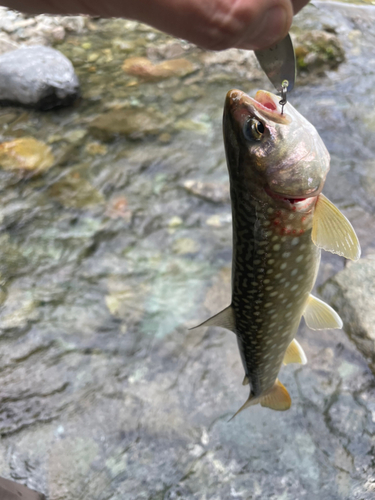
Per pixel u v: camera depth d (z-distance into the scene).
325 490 0.35
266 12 0.14
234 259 0.24
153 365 0.43
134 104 0.72
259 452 0.37
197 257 0.52
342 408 0.39
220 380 0.42
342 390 0.40
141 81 0.77
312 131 0.22
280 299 0.24
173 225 0.56
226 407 0.40
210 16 0.13
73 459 0.38
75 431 0.39
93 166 0.63
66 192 0.60
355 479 0.36
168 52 0.83
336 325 0.27
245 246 0.23
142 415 0.40
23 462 0.38
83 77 0.78
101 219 0.57
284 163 0.21
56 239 0.55
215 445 0.38
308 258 0.24
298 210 0.22
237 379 0.42
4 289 0.50
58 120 0.69
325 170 0.22
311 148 0.21
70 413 0.40
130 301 0.49
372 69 0.77
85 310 0.48
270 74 0.20
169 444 0.38
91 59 0.82
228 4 0.13
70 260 0.53
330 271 0.49
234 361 0.43
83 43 0.86
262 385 0.30
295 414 0.39
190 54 0.82
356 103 0.71
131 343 0.45
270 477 0.36
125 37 0.87
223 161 0.63
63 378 0.43
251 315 0.25
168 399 0.41
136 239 0.54
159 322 0.47
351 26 0.87
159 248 0.53
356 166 0.61
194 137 0.67
